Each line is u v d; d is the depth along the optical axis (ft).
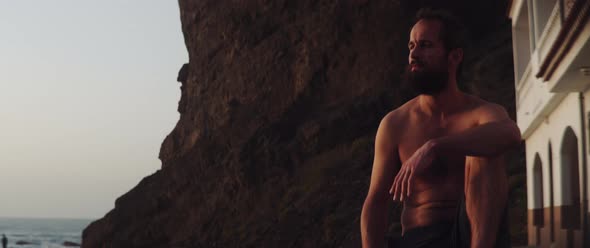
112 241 204.33
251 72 207.31
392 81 185.98
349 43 193.77
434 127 8.77
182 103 237.86
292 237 160.56
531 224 86.79
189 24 229.86
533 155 85.05
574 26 48.14
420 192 8.87
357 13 192.54
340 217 155.02
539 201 85.40
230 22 213.87
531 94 77.97
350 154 176.35
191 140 220.84
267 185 183.52
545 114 73.61
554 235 72.33
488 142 7.59
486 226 7.95
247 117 201.46
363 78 190.49
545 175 77.00
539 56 69.87
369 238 8.96
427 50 8.52
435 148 7.49
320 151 182.70
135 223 204.74
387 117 9.25
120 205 212.84
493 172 8.05
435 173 8.72
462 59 8.74
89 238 210.59
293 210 167.02
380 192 9.07
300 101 197.88
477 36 182.80
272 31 207.82
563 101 66.08
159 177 214.48
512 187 121.70
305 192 172.04
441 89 8.63
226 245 177.37
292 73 200.54
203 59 223.10
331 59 196.03
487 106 8.61
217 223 186.60
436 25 8.55
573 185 68.08
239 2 213.05
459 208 8.42
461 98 8.79
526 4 83.71
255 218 176.96
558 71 56.90
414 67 8.60
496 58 161.79
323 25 196.54
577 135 61.26
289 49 202.28
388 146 9.08
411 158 7.55
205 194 195.11
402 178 7.52
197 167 201.77
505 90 157.28
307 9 200.44
